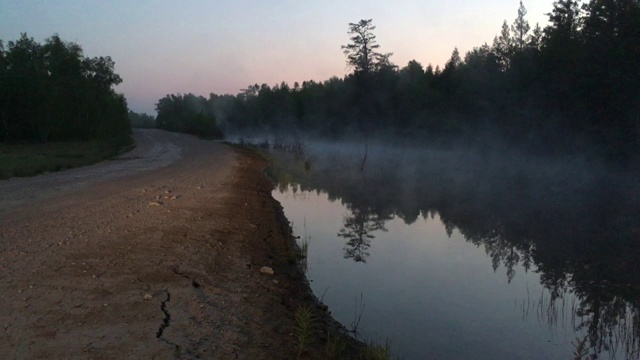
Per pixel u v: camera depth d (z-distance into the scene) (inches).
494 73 1968.5
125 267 292.2
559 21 1508.4
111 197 566.9
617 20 1197.1
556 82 1409.9
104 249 328.2
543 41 1620.3
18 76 1797.5
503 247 494.6
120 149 1716.3
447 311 313.7
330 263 415.5
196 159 1317.7
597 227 601.9
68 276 268.8
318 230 553.6
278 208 674.2
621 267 425.4
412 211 704.4
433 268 411.8
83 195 582.2
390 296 337.7
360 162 1678.2
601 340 278.4
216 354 200.7
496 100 1856.5
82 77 2332.7
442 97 2181.3
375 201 796.0
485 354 255.6
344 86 2721.5
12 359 175.8
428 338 271.6
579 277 396.5
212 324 229.1
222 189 696.4
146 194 600.7
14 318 210.1
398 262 427.2
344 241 501.0
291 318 269.4
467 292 352.5
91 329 205.6
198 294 263.3
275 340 233.0
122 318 219.3
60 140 2087.8
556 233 565.3
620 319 309.4
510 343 270.2
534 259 450.0
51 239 348.5
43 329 201.9
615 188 1019.3
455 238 532.4
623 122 1202.0
